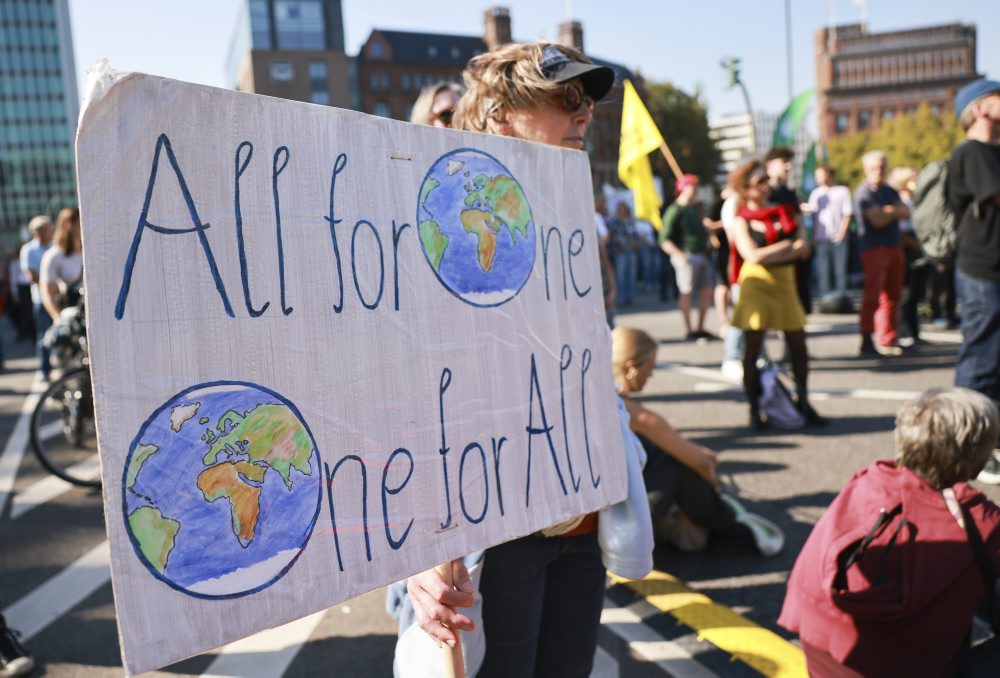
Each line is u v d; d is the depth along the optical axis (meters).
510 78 1.69
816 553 2.30
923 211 5.78
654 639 2.92
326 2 78.69
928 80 126.19
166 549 0.98
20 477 5.58
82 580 3.77
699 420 5.96
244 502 1.06
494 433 1.38
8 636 2.98
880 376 7.00
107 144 0.94
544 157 1.53
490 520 1.36
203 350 1.02
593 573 1.84
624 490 1.64
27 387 9.77
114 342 0.95
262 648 3.05
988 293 4.14
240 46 84.06
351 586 1.16
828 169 11.72
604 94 1.77
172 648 0.98
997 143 4.23
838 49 128.50
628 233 15.54
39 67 121.50
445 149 1.34
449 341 1.32
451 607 1.46
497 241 1.42
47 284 6.14
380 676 2.82
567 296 1.56
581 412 1.57
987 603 2.16
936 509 2.14
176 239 1.00
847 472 4.55
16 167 120.69
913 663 2.13
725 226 5.68
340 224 1.17
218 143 1.04
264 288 1.08
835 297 11.25
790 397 5.56
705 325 11.55
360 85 89.31
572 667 1.88
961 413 2.12
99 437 0.93
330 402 1.15
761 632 2.89
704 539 3.65
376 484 1.20
